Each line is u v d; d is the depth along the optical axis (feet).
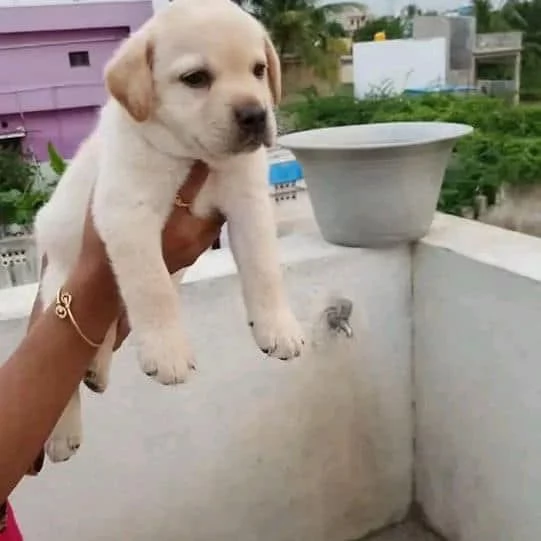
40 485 2.22
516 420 2.23
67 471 2.24
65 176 1.57
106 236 1.34
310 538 2.66
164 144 1.35
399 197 2.36
